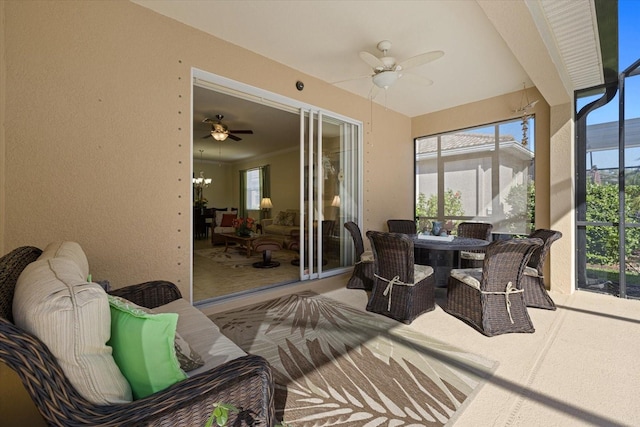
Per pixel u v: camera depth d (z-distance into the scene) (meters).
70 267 1.06
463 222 4.52
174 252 2.69
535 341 2.24
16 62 1.97
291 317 2.72
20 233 2.00
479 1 1.92
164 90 2.60
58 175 2.13
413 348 2.13
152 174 2.55
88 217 2.25
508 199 4.26
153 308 1.81
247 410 0.91
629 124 3.30
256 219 9.70
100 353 0.80
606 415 1.47
